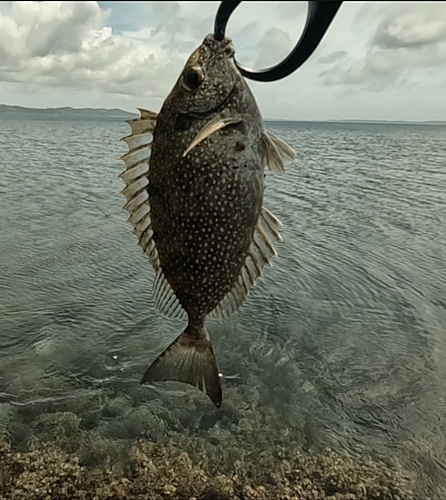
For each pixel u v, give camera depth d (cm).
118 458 49
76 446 50
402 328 77
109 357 67
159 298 28
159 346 70
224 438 52
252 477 47
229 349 70
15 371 63
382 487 46
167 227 26
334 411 58
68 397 58
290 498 45
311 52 19
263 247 27
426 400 60
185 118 24
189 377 28
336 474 48
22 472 46
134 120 25
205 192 25
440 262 105
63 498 44
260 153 25
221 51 24
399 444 52
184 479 46
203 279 27
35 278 91
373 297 88
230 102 24
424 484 47
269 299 86
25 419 54
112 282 91
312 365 67
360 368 67
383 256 108
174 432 53
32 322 75
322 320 79
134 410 56
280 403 59
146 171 26
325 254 109
